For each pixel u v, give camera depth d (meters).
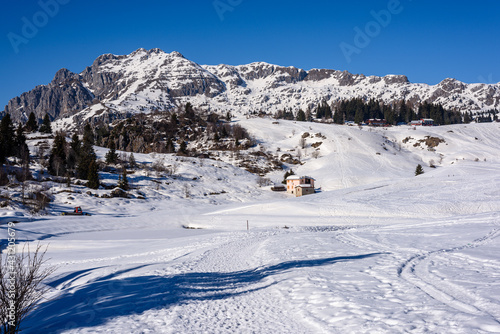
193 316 10.00
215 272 17.45
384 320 8.30
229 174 132.88
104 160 124.44
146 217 66.94
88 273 19.80
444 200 67.88
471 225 31.67
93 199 83.56
